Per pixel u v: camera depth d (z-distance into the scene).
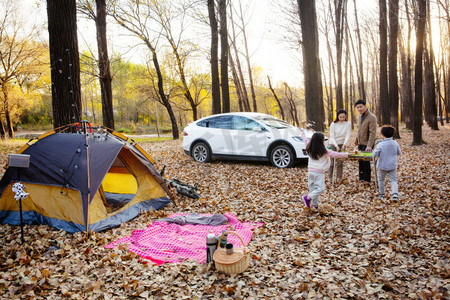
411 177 7.68
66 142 5.29
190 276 3.41
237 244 4.24
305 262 3.75
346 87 27.98
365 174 7.30
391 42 16.48
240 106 23.30
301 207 5.90
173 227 4.92
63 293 3.11
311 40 11.11
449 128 25.28
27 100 26.45
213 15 15.01
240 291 3.10
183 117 47.09
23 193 4.30
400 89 36.81
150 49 18.95
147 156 6.15
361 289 3.13
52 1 7.07
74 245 4.30
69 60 7.22
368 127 7.07
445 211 5.23
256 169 9.32
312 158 5.39
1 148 17.14
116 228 5.00
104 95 14.34
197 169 9.60
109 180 6.79
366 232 4.61
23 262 3.75
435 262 3.59
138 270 3.61
